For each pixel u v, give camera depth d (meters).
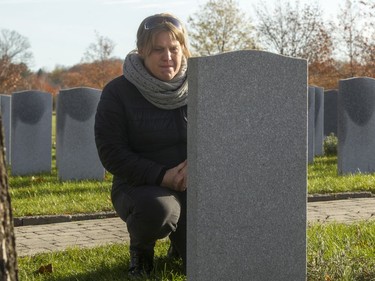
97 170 12.44
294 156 4.41
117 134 5.14
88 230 7.95
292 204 4.43
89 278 5.33
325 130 20.67
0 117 3.43
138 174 5.02
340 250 5.34
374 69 33.66
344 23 35.69
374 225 7.10
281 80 4.34
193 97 4.16
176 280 5.04
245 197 4.29
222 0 41.19
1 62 62.38
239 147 4.24
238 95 4.21
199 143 4.14
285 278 4.45
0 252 3.38
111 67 58.88
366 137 13.12
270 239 4.38
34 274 5.58
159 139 5.19
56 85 97.94
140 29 5.14
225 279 4.28
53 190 10.80
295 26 38.78
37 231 7.93
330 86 37.19
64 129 12.42
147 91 5.07
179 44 5.12
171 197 5.04
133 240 5.30
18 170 13.88
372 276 4.88
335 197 10.12
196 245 4.19
